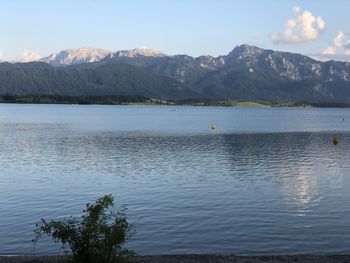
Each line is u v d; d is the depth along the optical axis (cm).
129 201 3247
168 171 4662
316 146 7612
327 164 5375
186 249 2227
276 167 5066
